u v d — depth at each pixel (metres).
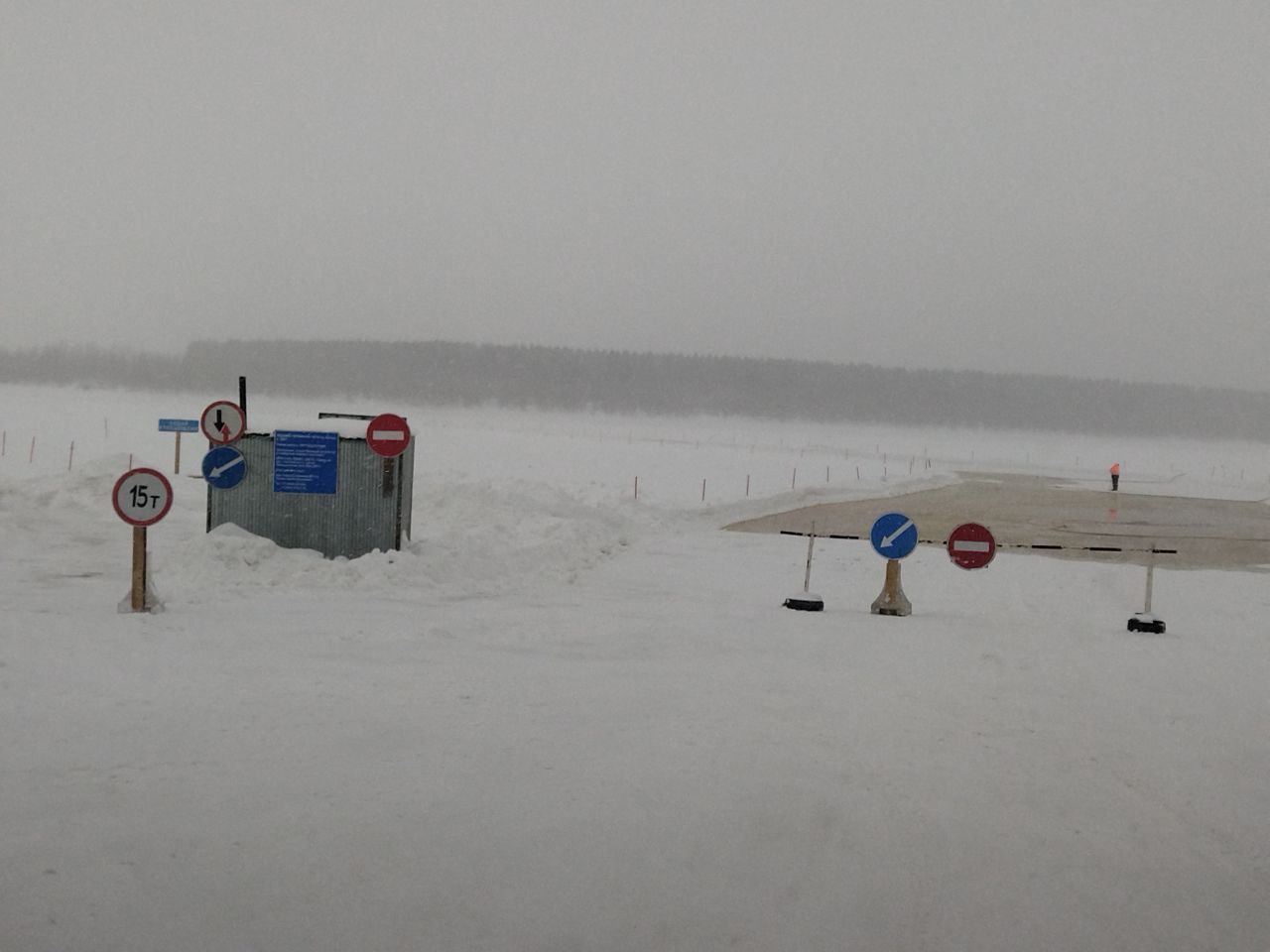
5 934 3.93
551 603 14.43
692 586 17.08
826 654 11.37
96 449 39.66
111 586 13.59
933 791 6.50
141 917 4.17
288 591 13.80
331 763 6.27
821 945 4.43
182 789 5.62
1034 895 5.11
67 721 6.84
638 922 4.48
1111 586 18.61
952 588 17.75
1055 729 8.39
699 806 5.82
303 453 16.39
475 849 5.06
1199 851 5.89
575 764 6.54
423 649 10.48
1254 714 9.30
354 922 4.28
